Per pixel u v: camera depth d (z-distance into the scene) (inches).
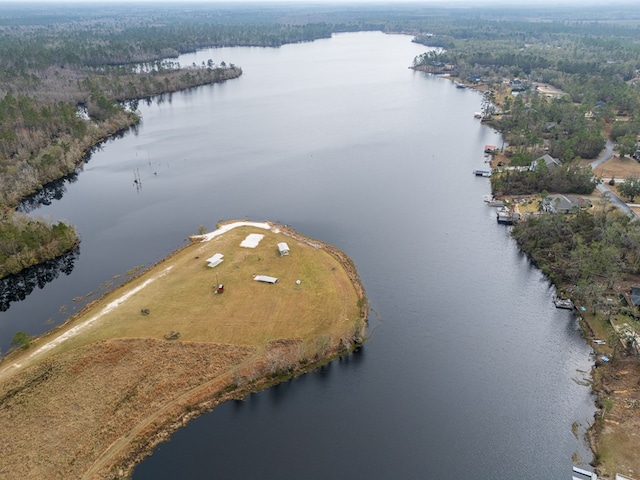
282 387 3454.7
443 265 4985.2
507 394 3430.1
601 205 6043.3
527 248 5211.6
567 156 7278.5
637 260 4626.0
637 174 7155.5
